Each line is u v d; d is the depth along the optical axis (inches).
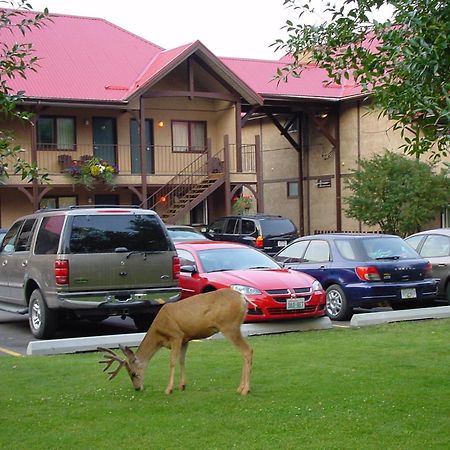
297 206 1654.8
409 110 323.0
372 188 1263.5
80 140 1298.0
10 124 1230.3
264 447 274.4
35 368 415.2
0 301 617.6
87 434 292.5
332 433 289.3
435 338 503.8
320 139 1581.0
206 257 609.6
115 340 482.0
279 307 546.6
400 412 316.5
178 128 1392.7
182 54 1283.2
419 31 309.1
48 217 552.1
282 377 383.6
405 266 626.5
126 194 1349.7
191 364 418.9
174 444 279.9
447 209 1288.1
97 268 525.0
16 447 278.2
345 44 357.7
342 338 510.3
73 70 1317.7
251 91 1357.0
